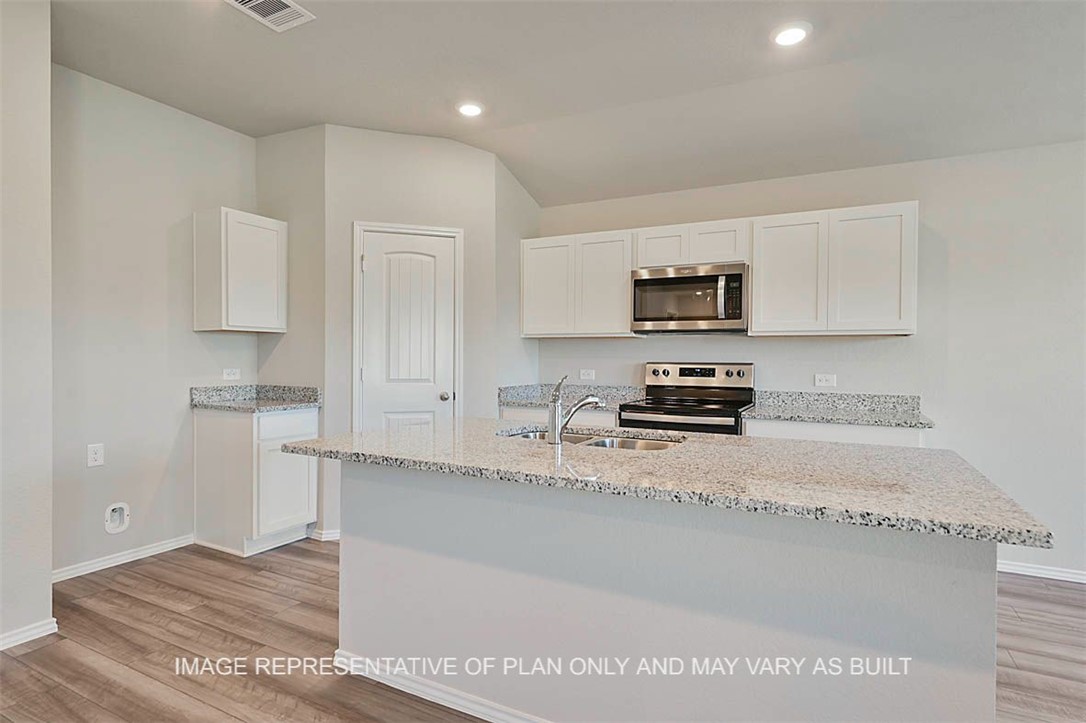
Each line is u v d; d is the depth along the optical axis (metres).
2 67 2.28
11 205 2.32
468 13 2.52
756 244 3.60
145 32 2.68
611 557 1.74
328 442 2.16
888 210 3.28
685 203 4.24
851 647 1.45
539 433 2.64
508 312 4.30
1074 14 2.44
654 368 4.27
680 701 1.65
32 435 2.39
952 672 1.36
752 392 3.96
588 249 4.17
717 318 3.71
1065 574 3.18
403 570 2.09
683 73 3.02
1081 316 3.17
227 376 3.83
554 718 1.83
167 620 2.59
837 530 1.46
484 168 4.09
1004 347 3.32
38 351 2.41
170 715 1.92
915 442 3.09
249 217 3.61
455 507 1.99
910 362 3.53
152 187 3.40
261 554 3.46
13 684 2.09
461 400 4.02
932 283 3.47
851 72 2.95
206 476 3.58
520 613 1.88
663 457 1.86
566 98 3.34
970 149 3.36
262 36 2.72
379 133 3.84
